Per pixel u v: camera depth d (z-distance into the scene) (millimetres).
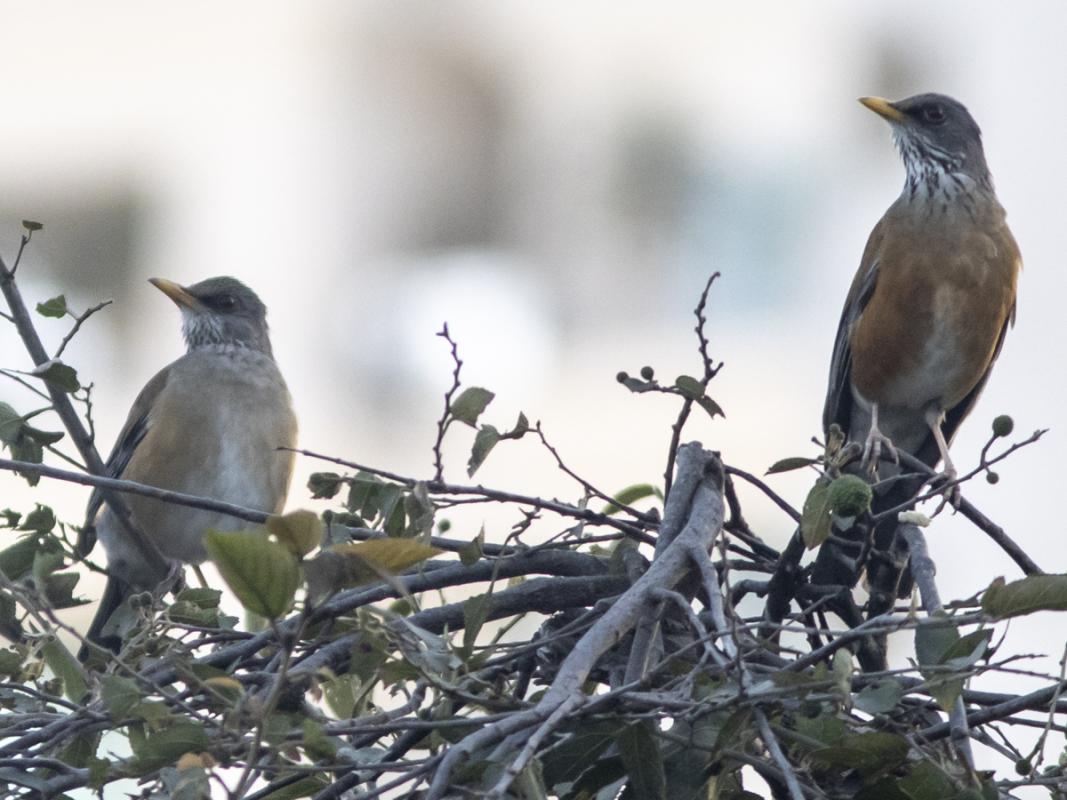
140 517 11383
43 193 19344
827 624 7395
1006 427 6129
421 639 5133
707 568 5559
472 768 4699
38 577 6102
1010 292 10602
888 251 10633
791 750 5090
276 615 4387
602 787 5203
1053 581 4680
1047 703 5453
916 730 5242
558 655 6348
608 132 20672
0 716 5820
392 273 20234
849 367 10906
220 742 4695
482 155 20750
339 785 5195
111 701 4785
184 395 11680
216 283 12750
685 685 4938
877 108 10977
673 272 20141
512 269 20250
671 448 6543
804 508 5723
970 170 10742
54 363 6898
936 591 6098
